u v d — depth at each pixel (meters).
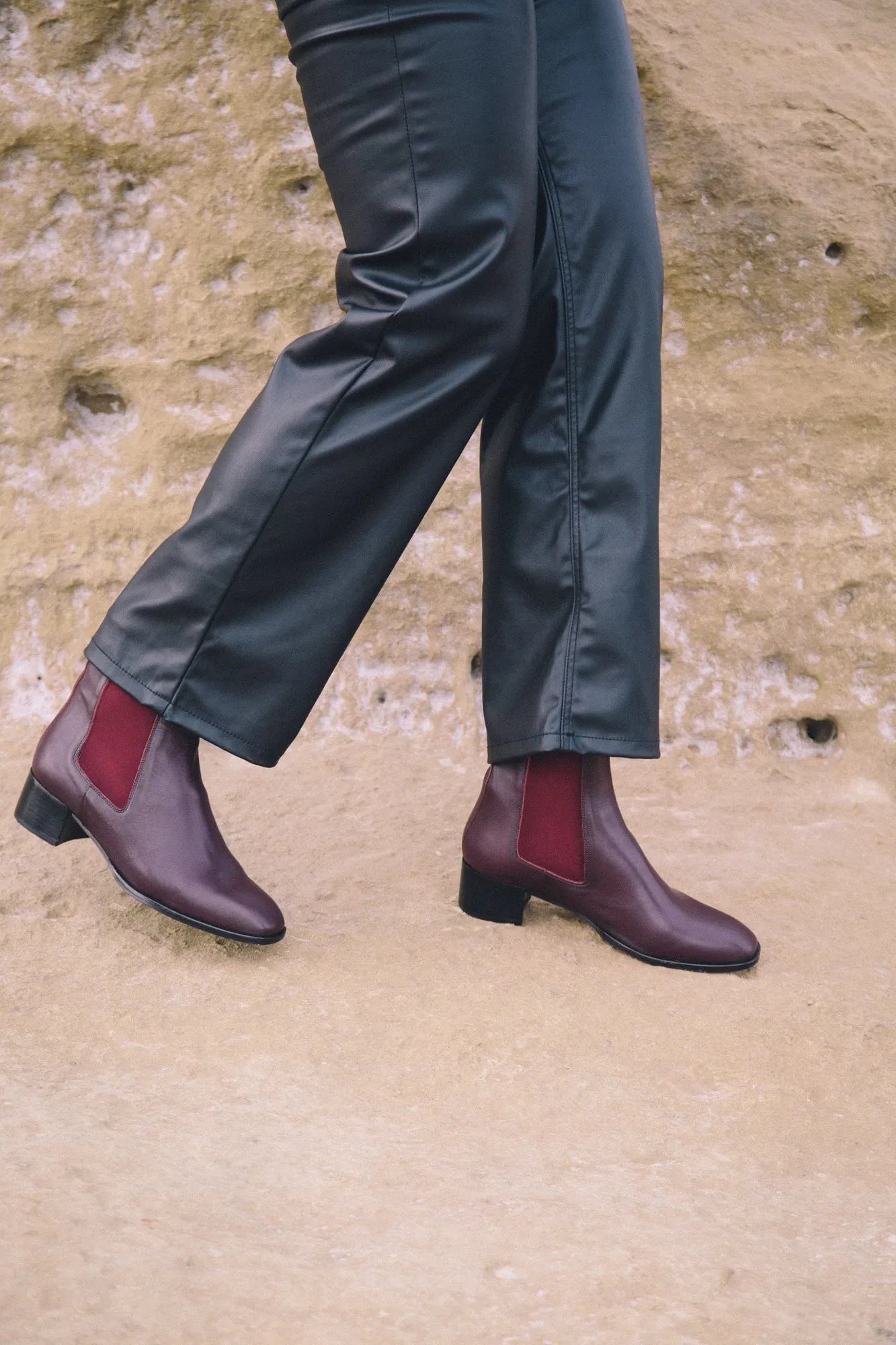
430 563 1.96
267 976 1.17
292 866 1.46
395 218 1.04
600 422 1.19
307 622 1.13
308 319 1.92
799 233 1.94
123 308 1.90
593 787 1.28
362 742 1.91
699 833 1.71
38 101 1.83
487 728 1.31
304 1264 0.76
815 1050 1.12
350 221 1.08
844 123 1.96
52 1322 0.67
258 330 1.92
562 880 1.28
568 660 1.21
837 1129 1.01
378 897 1.39
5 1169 0.82
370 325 1.05
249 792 1.69
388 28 0.99
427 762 1.88
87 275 1.89
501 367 1.08
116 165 1.87
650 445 1.20
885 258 1.94
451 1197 0.86
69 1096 0.95
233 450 1.11
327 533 1.11
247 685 1.14
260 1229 0.80
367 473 1.09
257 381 1.92
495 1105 1.00
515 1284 0.76
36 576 1.89
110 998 1.11
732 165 1.93
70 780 1.19
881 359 1.97
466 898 1.35
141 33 1.84
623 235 1.17
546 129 1.17
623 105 1.19
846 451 1.98
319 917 1.33
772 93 1.96
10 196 1.85
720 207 1.95
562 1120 0.99
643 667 1.21
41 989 1.12
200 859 1.18
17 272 1.87
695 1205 0.88
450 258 1.03
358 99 1.02
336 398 1.07
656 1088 1.05
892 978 1.29
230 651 1.13
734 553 1.98
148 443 1.91
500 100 1.01
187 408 1.91
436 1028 1.11
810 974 1.28
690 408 1.98
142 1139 0.89
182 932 1.24
